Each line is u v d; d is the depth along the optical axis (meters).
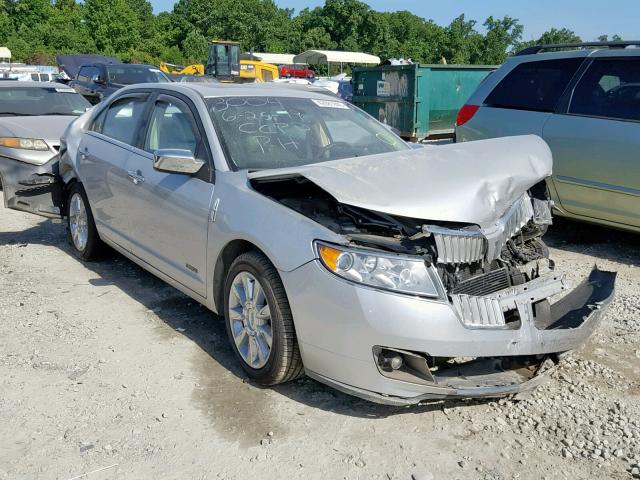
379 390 3.28
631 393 3.76
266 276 3.62
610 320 4.80
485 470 3.10
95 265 6.04
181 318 4.82
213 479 3.04
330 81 25.34
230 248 4.00
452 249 3.33
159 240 4.73
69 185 6.28
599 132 6.28
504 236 3.58
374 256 3.27
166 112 4.98
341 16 82.06
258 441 3.32
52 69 32.97
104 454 3.22
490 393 3.33
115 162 5.31
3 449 3.25
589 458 3.18
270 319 3.65
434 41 87.06
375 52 81.88
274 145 4.51
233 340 3.98
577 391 3.78
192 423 3.47
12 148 7.13
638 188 6.04
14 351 4.27
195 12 81.50
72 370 4.03
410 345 3.20
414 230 3.47
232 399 3.71
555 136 6.62
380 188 3.40
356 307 3.23
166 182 4.59
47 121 8.20
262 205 3.79
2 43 63.09
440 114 13.90
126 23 70.06
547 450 3.25
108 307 5.03
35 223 7.65
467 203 3.43
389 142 5.07
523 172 3.76
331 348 3.35
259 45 82.69
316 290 3.35
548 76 6.93
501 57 82.50
